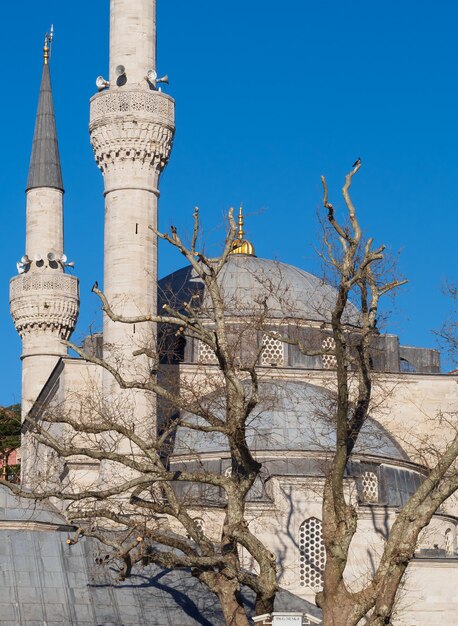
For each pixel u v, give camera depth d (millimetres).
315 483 61969
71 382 68000
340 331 45156
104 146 67688
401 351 78188
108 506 59000
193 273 76000
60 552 57562
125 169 67438
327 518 44750
